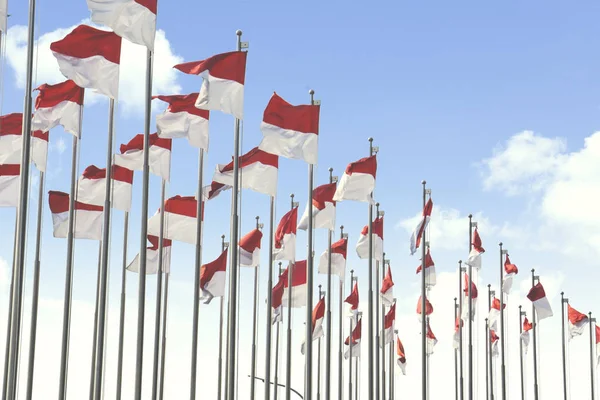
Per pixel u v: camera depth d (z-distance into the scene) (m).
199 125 32.53
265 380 35.78
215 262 39.19
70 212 31.66
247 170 34.88
